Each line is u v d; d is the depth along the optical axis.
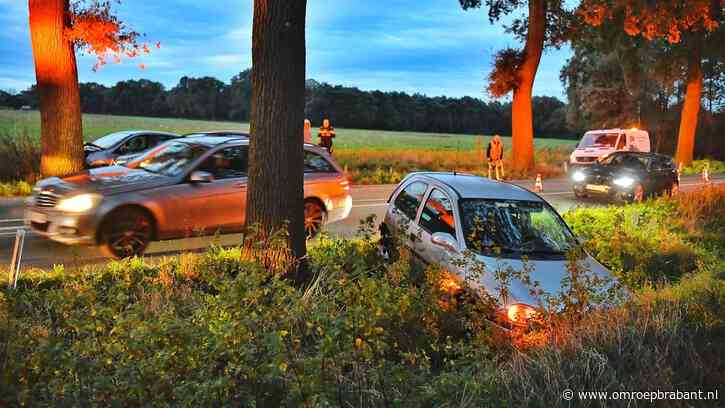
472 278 5.70
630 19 18.38
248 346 3.74
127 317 3.81
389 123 100.69
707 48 36.19
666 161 19.03
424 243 7.20
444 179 7.91
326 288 6.25
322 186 10.12
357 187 19.97
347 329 3.78
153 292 5.98
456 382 3.95
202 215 8.77
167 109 96.69
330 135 22.30
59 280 6.84
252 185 6.99
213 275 5.37
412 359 3.99
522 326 5.49
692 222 13.12
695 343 5.15
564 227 7.21
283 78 6.87
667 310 5.74
